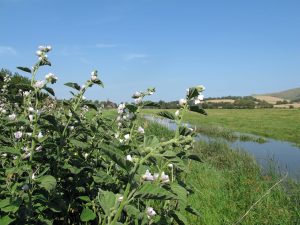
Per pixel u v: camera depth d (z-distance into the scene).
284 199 7.93
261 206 7.14
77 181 4.51
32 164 4.14
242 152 16.44
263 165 14.26
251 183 9.03
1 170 3.94
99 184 4.61
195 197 7.34
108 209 2.50
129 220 3.28
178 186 3.01
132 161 2.44
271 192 8.23
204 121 47.34
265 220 6.54
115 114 5.50
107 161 5.05
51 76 4.42
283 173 11.69
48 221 3.81
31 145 4.43
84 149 4.94
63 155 4.61
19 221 3.51
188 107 3.37
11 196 3.46
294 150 21.64
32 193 3.79
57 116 5.59
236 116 62.00
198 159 3.41
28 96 4.86
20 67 4.80
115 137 5.35
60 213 4.32
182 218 3.56
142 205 3.58
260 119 54.00
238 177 9.59
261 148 22.52
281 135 31.38
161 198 2.30
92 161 4.98
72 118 4.94
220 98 125.88
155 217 3.41
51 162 4.39
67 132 4.68
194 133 3.44
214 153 16.45
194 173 9.85
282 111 79.81
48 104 6.61
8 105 6.70
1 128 5.30
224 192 8.21
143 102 4.79
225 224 6.23
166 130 20.31
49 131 5.38
